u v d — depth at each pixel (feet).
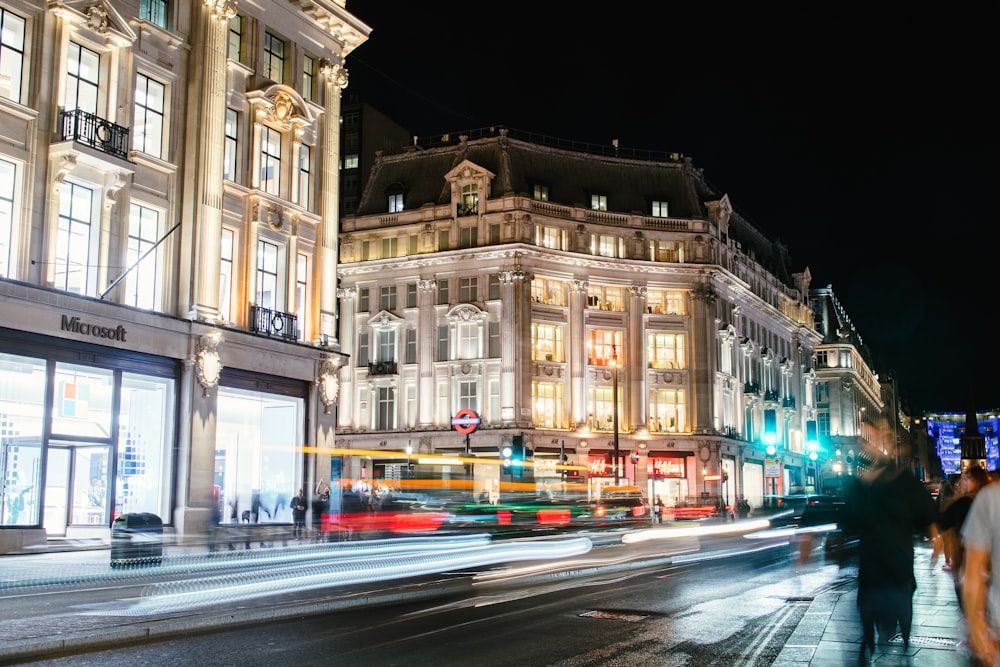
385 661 32.58
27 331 79.46
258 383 104.78
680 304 219.20
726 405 229.25
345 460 206.59
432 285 204.13
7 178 81.15
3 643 33.42
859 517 24.29
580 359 203.62
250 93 105.70
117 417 88.38
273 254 109.91
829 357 354.33
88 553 79.51
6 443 78.48
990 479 31.04
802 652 30.68
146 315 89.97
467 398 198.29
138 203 92.53
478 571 68.13
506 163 204.85
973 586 16.94
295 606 44.86
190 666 31.55
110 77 89.71
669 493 209.87
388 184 218.79
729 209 233.76
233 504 103.09
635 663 32.22
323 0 116.06
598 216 211.20
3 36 81.30
